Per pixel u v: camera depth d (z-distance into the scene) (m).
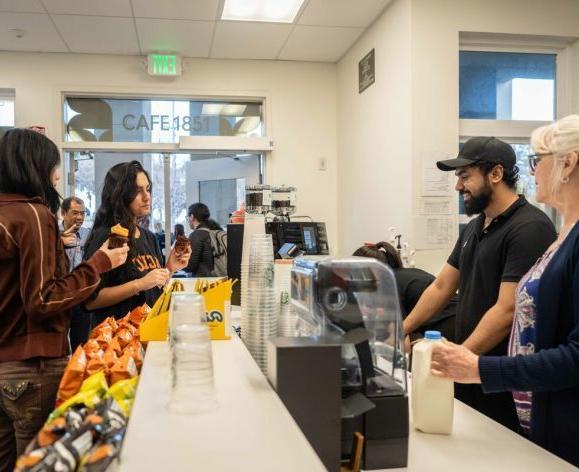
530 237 1.74
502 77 3.74
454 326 2.33
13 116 4.83
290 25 4.16
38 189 1.46
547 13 3.54
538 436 1.31
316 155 5.14
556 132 1.32
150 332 1.38
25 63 4.66
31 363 1.42
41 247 1.35
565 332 1.28
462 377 1.17
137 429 0.74
